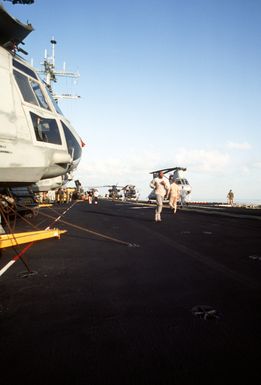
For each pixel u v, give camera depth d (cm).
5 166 682
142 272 444
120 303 322
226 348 228
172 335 249
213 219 1341
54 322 275
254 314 292
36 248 630
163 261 514
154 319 281
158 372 198
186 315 290
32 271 449
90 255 562
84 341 239
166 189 1221
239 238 770
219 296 343
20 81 750
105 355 219
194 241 721
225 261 514
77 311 300
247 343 235
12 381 189
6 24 672
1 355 220
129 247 643
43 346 232
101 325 268
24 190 1260
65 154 831
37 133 758
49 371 200
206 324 270
